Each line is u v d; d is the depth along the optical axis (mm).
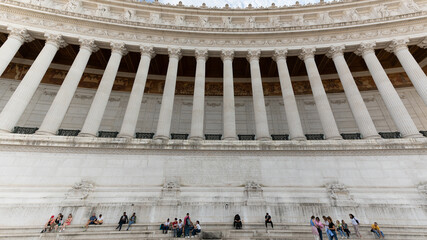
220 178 20094
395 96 23312
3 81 29141
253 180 20031
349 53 31016
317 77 25812
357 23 27562
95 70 32781
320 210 18031
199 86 25812
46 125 20781
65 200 17359
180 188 19375
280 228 16234
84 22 26781
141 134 28172
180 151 21016
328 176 19953
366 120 22531
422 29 26281
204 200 18750
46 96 29938
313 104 32438
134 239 13773
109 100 31672
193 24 30875
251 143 21203
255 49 28312
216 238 13992
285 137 27766
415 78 23938
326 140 21328
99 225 15898
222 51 28203
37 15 25828
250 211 18109
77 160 19531
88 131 21406
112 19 27344
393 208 17672
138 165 20125
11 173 18078
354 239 14070
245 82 34781
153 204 18078
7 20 24766
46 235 13773
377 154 20344
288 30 28359
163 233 15109
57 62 31891
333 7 30516
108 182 19094
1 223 15836
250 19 31266
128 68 33562
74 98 30688
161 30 27906
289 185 19766
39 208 16797
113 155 20219
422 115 29250
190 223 15055
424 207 17453
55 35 25484
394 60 32031
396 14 28969
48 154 19344
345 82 25266
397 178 19203
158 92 33125
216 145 21016
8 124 19953
